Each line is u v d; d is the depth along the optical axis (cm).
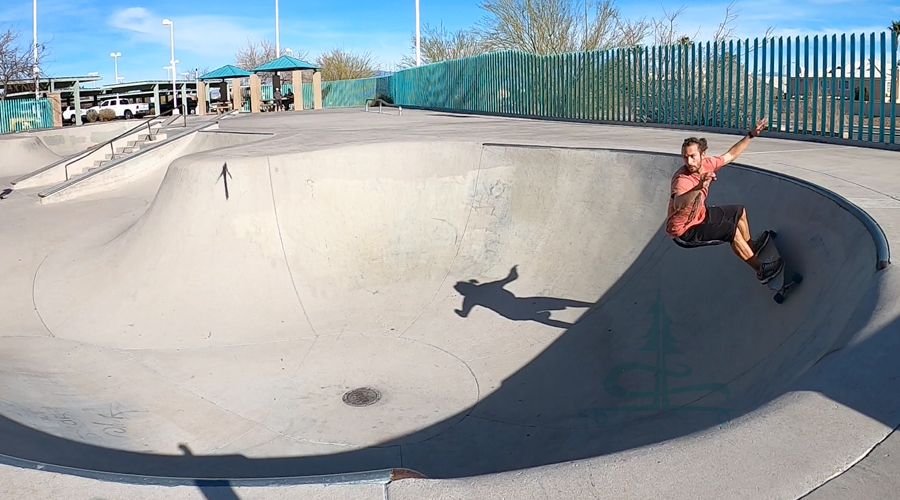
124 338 952
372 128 1739
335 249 1091
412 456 700
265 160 1088
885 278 461
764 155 1020
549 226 1052
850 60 1152
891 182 759
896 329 395
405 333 964
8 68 3934
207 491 306
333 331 974
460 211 1138
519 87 2306
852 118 1166
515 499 290
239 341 943
